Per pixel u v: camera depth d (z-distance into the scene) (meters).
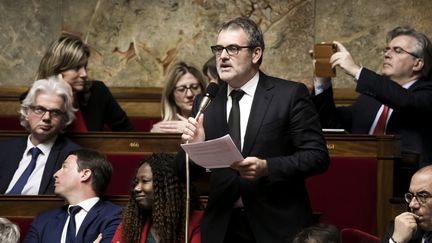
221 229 12.74
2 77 23.42
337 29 23.38
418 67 17.31
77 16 23.59
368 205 15.70
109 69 23.59
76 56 17.55
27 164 16.22
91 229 14.67
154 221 14.03
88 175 15.02
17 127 21.69
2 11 23.52
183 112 18.77
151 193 14.13
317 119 13.01
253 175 12.25
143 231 14.19
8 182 16.16
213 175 13.06
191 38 23.59
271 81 13.12
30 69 23.45
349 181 15.74
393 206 15.55
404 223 13.20
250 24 13.02
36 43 23.50
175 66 18.88
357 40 23.33
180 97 18.70
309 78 23.39
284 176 12.45
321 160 12.71
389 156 15.66
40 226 14.87
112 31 23.61
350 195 15.74
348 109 17.78
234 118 13.00
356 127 17.53
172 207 14.03
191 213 14.16
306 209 12.91
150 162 14.25
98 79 23.56
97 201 14.99
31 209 15.36
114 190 16.38
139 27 23.64
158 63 23.59
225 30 13.01
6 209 15.34
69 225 14.75
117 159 16.41
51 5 23.56
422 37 17.45
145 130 22.23
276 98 12.94
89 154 15.18
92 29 23.59
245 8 23.52
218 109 13.13
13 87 22.80
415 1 23.20
